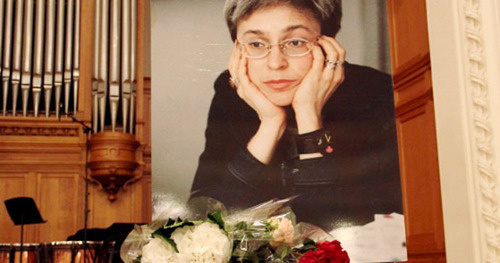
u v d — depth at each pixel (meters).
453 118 2.55
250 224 1.75
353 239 3.89
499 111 2.46
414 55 4.33
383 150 4.01
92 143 5.59
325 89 4.09
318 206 3.94
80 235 4.34
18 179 5.56
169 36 4.03
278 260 1.74
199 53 4.06
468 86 2.52
